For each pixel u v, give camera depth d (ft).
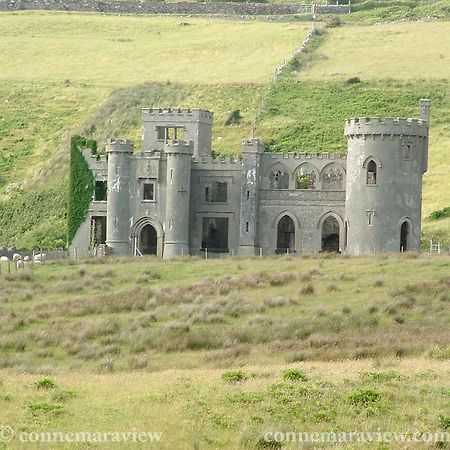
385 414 486.38
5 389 548.72
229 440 449.48
